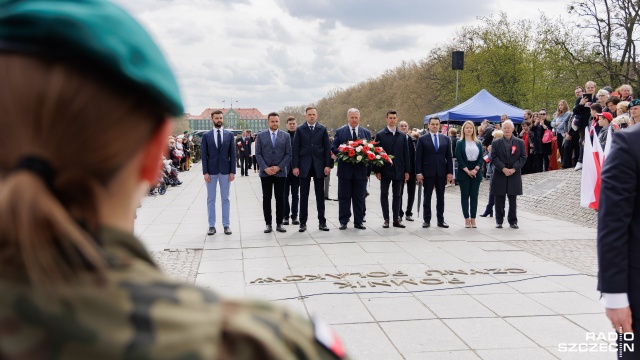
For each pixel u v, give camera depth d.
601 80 27.16
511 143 10.01
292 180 10.34
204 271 6.81
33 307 0.55
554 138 16.92
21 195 0.56
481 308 5.35
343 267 6.95
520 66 35.78
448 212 12.34
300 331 0.67
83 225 0.61
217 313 0.62
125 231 0.64
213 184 9.32
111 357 0.56
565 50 28.66
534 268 6.95
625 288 2.34
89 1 0.60
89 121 0.59
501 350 4.32
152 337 0.57
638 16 24.94
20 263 0.56
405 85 51.84
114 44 0.57
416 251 7.92
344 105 86.81
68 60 0.58
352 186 9.88
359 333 4.70
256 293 5.87
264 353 0.60
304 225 9.55
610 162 2.40
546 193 13.56
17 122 0.58
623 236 2.35
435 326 4.86
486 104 20.38
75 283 0.57
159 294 0.60
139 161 0.67
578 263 7.27
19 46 0.57
